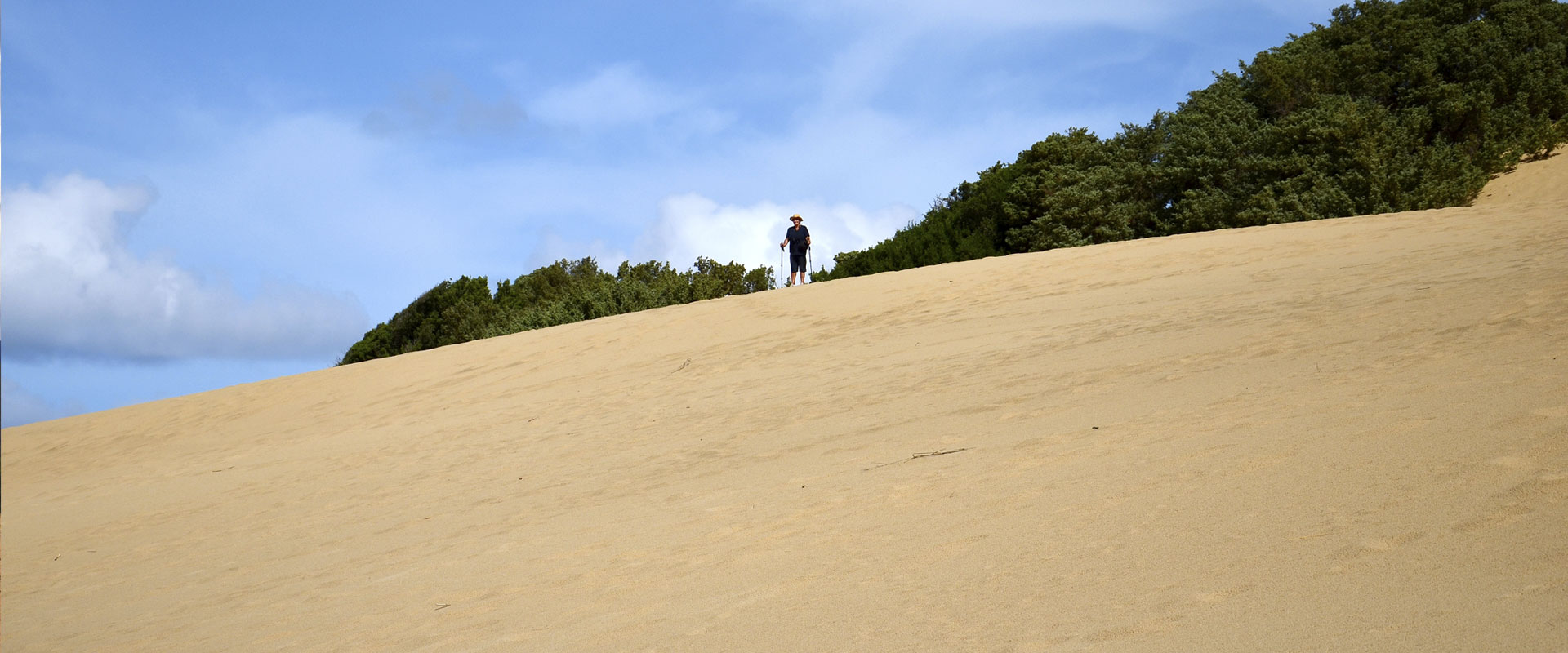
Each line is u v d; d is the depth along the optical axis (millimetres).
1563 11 35688
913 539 5059
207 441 17750
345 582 6758
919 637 3730
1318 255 15203
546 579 5777
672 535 6250
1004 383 9578
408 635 5145
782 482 7180
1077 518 4812
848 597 4371
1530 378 5582
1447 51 34844
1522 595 3045
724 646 4035
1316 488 4453
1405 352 7176
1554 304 7859
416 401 17312
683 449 9750
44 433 21688
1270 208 30984
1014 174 40688
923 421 8469
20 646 6656
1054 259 19312
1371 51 35375
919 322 15805
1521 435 4543
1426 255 13250
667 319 20031
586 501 8047
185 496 12766
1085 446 6223
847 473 6977
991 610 3863
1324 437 5227
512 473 10281
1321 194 30172
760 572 5035
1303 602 3344
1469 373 6039
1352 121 30812
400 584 6344
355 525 9000
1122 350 10102
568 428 12609
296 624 5820
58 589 8539
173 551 9438
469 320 44562
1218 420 6148
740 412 11273
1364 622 3109
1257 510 4344
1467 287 9875
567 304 32969
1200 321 11148
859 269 42719
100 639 6430
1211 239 18703
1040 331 12867
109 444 19422
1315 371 7164
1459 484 4102
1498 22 35844
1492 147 31219
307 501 10883
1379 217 18219
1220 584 3646
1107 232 36156
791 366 14047
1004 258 20641
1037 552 4449
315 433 16297
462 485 10109
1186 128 36469
